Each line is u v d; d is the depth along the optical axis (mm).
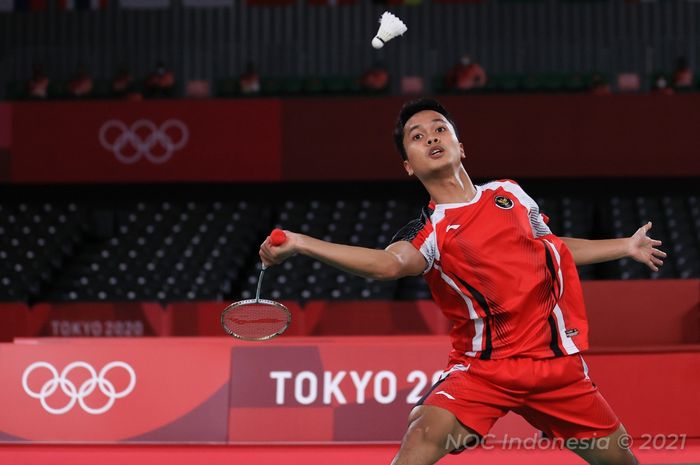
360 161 25344
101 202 27500
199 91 28172
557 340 5699
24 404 11297
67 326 19141
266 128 25422
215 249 24719
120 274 23578
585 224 25469
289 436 11188
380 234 24984
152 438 11227
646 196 27078
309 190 27453
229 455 10617
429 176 5879
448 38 31234
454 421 5574
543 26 31203
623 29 31172
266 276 22875
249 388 11320
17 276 23641
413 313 18453
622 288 12773
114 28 31688
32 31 31641
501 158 25031
